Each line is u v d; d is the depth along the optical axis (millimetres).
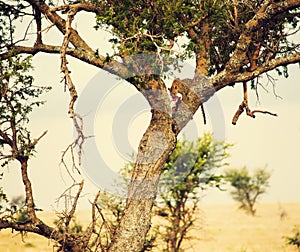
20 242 65125
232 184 82312
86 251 22234
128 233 21000
